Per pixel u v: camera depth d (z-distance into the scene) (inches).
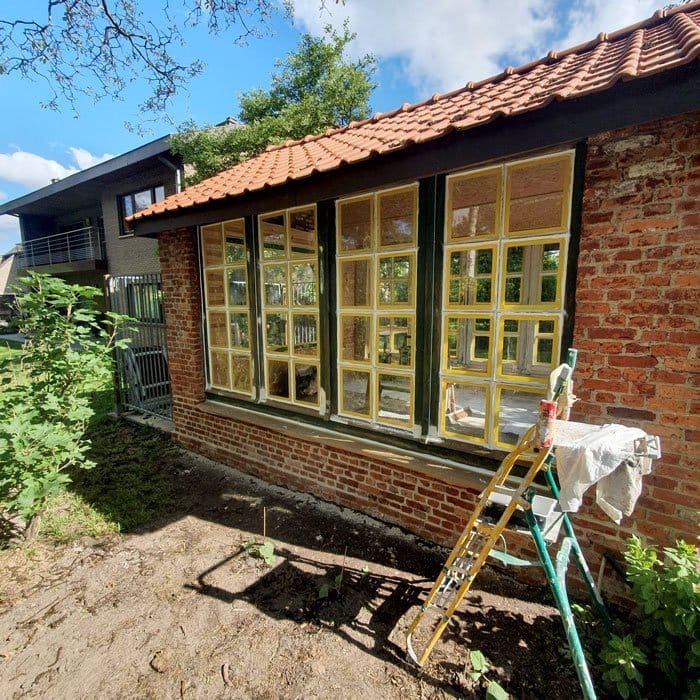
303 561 108.3
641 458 61.5
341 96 456.4
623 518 84.4
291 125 404.8
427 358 111.0
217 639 83.4
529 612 88.8
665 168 72.8
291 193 122.0
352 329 179.8
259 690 72.2
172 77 162.7
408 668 76.2
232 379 171.2
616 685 69.5
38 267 631.2
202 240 170.1
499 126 82.2
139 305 228.1
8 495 115.5
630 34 111.4
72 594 96.9
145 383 230.2
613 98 69.4
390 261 172.6
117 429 218.7
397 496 121.8
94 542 118.0
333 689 72.2
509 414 182.9
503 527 67.5
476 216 201.3
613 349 81.7
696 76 61.9
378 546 114.5
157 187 461.1
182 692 72.1
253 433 159.9
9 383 126.8
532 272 269.0
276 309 147.9
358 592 96.4
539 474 97.2
